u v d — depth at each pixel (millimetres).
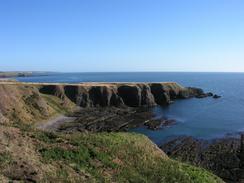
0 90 72750
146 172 25516
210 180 28812
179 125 74938
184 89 127125
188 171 29266
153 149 32906
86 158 23719
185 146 54969
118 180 22203
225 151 51562
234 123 77250
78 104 98188
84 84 108438
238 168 43875
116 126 74000
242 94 146875
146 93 107125
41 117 76438
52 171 20016
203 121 79938
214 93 150875
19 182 17375
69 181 19516
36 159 20922
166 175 26344
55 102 90375
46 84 101438
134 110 97000
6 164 18812
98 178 21391
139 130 70125
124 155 27312
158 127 72438
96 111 92375
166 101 111062
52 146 23797
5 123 26156
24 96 79250
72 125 73688
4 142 21609
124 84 112688
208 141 58656
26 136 24250
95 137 30000
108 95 102688
